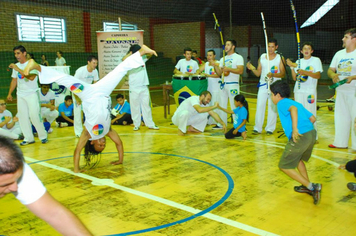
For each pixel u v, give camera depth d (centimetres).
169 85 949
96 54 1905
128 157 567
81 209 368
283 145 638
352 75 570
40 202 163
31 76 640
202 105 723
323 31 2414
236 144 650
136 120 799
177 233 311
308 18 2277
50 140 707
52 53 1703
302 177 372
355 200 384
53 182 453
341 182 440
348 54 573
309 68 632
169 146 639
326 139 686
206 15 2209
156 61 2083
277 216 344
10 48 1580
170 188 425
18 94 655
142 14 2023
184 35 2081
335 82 579
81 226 168
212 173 482
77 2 1775
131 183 445
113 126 853
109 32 962
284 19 2248
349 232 311
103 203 382
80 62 1827
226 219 338
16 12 1579
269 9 2189
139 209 365
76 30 1812
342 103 595
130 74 782
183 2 2033
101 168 511
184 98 838
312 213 351
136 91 781
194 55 1012
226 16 2202
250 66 739
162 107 1180
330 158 548
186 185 435
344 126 600
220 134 742
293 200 385
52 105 812
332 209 361
